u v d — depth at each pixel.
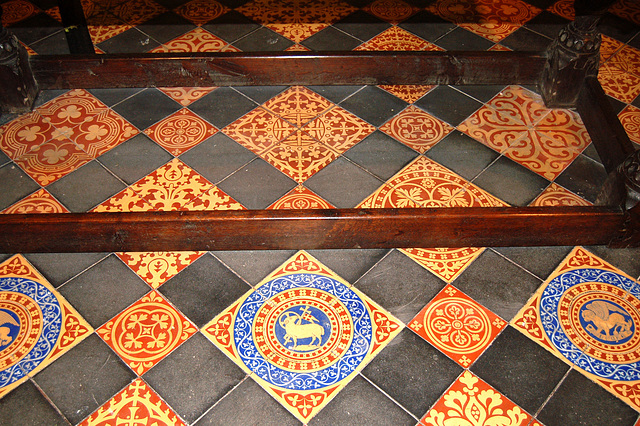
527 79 2.50
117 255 1.86
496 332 1.68
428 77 2.50
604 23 2.94
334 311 1.72
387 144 2.26
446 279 1.81
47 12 3.00
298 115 2.38
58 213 1.77
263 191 2.06
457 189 2.08
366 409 1.50
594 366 1.60
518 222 1.80
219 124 2.34
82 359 1.60
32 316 1.70
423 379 1.57
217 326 1.68
